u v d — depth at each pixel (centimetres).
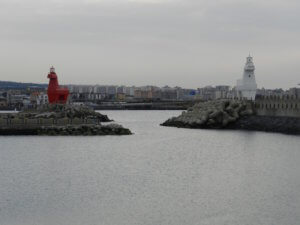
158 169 6800
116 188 5553
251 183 5731
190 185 5691
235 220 4366
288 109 12719
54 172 6512
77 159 7706
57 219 4450
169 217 4472
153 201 4988
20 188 5528
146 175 6331
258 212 4572
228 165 7088
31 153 8306
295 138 10694
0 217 4500
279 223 4266
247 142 10012
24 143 9688
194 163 7325
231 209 4675
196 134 12106
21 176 6209
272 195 5150
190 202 4938
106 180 5991
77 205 4856
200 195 5203
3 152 8394
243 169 6706
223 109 14025
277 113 13100
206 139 10850
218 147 9300
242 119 13675
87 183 5812
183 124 14938
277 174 6269
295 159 7544
